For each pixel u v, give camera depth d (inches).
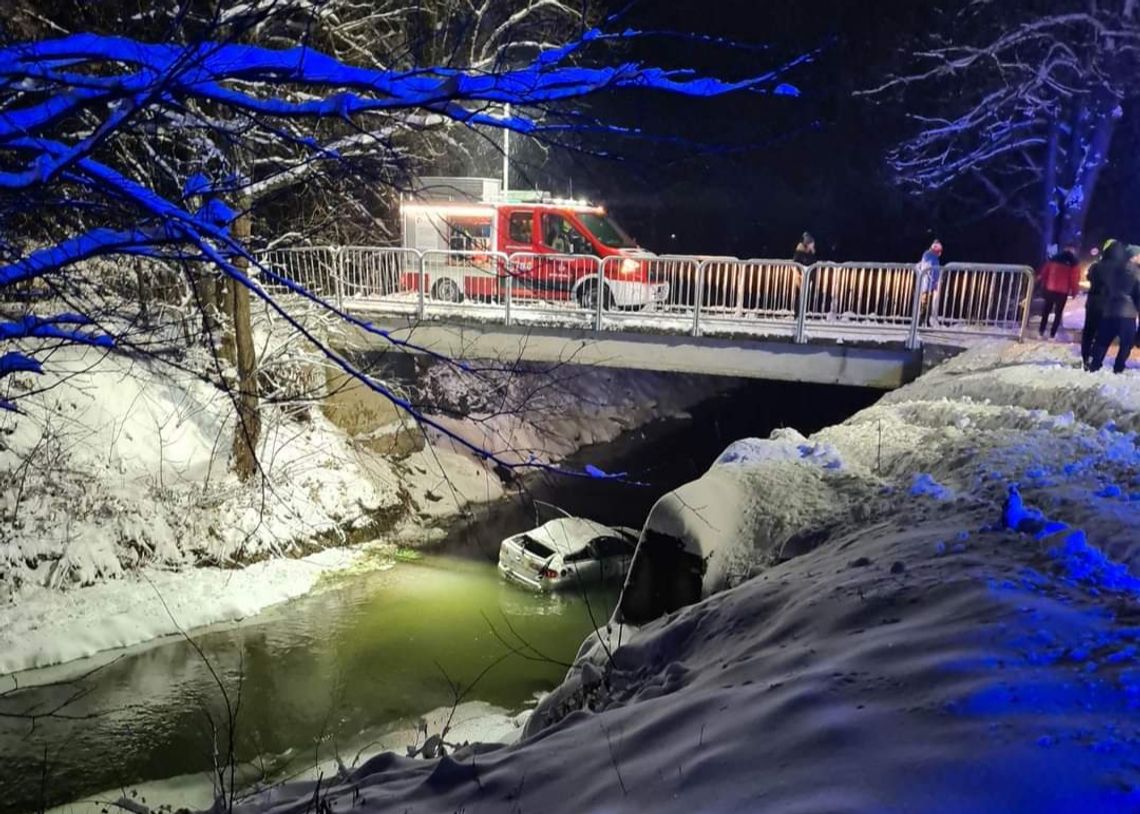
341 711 410.6
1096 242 1112.8
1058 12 959.0
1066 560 197.6
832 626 188.5
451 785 163.2
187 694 419.5
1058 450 311.0
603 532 585.9
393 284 633.6
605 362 556.1
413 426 751.7
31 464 504.4
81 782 343.6
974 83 1077.1
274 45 453.7
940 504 273.6
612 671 238.5
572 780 152.4
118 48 141.7
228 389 239.1
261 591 534.9
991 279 496.7
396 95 150.3
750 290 537.6
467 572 598.5
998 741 121.1
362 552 620.1
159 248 195.5
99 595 488.1
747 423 1049.5
